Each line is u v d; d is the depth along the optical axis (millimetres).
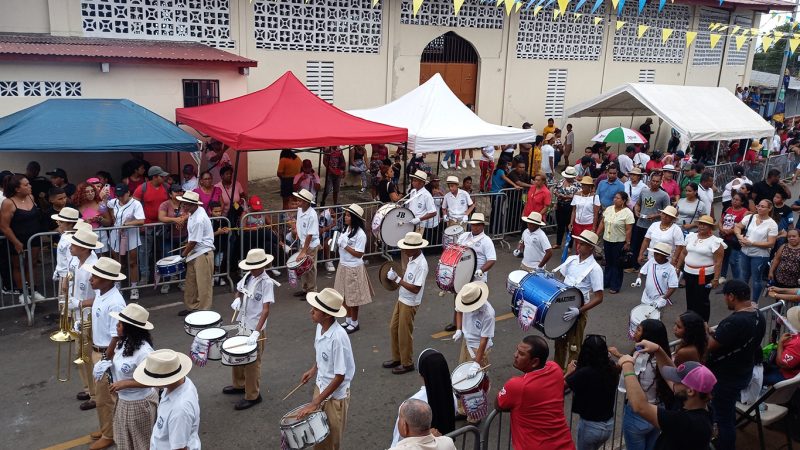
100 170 12680
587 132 22984
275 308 9820
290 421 5270
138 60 12414
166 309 9555
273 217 11234
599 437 5258
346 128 11750
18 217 9219
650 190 11781
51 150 10297
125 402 5336
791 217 11609
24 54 11453
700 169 14516
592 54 22156
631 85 17312
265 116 11438
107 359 5609
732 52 26719
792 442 6766
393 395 7480
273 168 17219
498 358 8547
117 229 9430
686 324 5430
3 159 11828
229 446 6355
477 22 19438
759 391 6520
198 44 14695
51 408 6887
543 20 20734
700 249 8836
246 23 15617
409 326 7781
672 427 4441
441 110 13367
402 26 18109
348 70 17469
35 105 11562
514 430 5035
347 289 8867
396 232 10570
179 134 11484
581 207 11562
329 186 16812
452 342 8930
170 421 4691
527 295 7223
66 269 7699
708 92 18562
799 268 9203
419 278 7605
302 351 8461
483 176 16562
